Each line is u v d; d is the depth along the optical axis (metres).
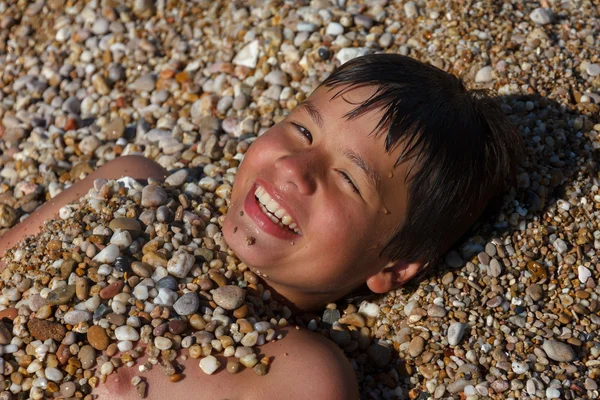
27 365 0.90
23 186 1.13
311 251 0.93
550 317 0.96
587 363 0.94
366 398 0.95
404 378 0.96
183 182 1.04
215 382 0.90
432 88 0.95
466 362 0.94
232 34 1.23
